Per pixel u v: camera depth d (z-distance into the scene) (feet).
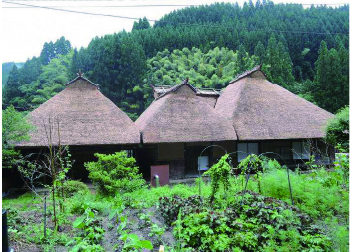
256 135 43.65
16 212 18.26
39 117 39.22
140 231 17.04
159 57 129.29
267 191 22.72
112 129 40.73
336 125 33.01
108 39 123.54
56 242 14.56
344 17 142.41
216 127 43.52
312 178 24.76
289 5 176.65
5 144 30.60
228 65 118.42
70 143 37.11
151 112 48.57
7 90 105.91
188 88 48.39
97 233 15.29
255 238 14.29
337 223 16.17
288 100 51.78
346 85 86.07
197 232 14.64
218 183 20.86
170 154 43.32
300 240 14.15
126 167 32.04
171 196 23.58
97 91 46.75
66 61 129.39
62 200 18.88
